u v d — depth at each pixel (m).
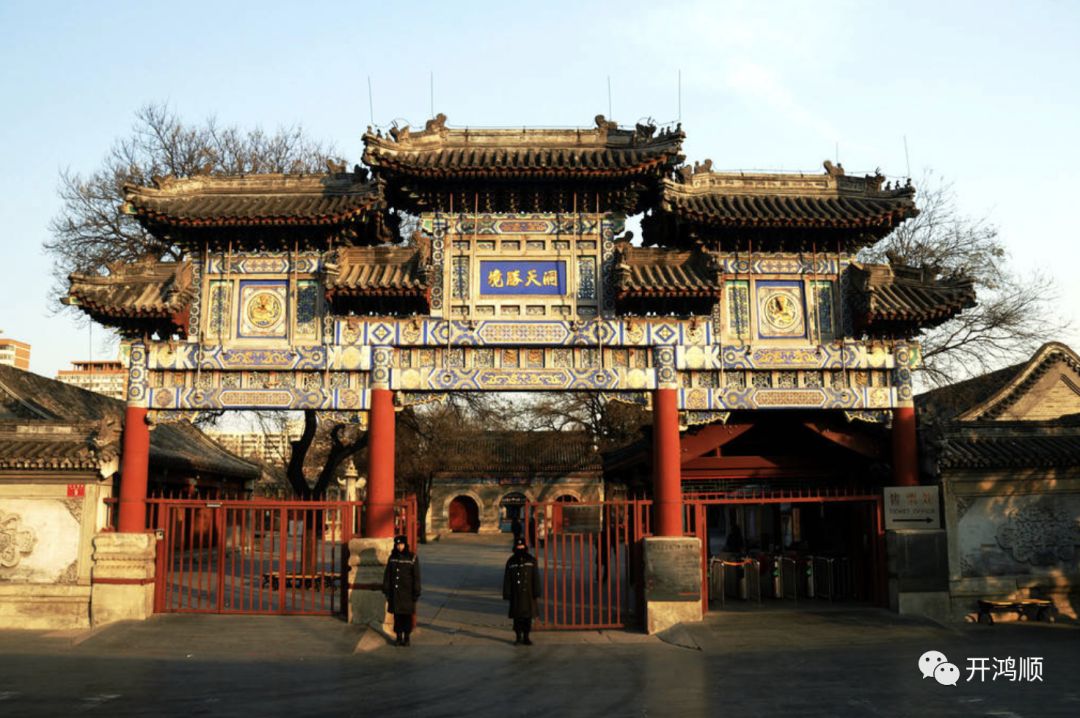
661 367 20.97
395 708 13.33
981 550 21.50
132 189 20.92
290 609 22.20
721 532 67.19
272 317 21.23
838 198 22.16
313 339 21.09
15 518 20.94
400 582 18.97
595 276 21.28
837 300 21.77
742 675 15.70
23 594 20.64
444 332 20.91
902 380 21.44
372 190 21.44
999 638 18.92
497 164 20.36
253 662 16.91
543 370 20.97
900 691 14.30
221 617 20.53
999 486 21.73
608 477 35.97
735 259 21.77
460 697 14.09
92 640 18.47
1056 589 21.45
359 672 16.12
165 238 21.92
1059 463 21.44
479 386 20.83
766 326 21.52
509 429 71.19
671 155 20.56
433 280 20.73
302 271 21.36
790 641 18.78
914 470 21.31
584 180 20.95
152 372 21.05
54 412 25.28
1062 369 25.56
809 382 21.36
